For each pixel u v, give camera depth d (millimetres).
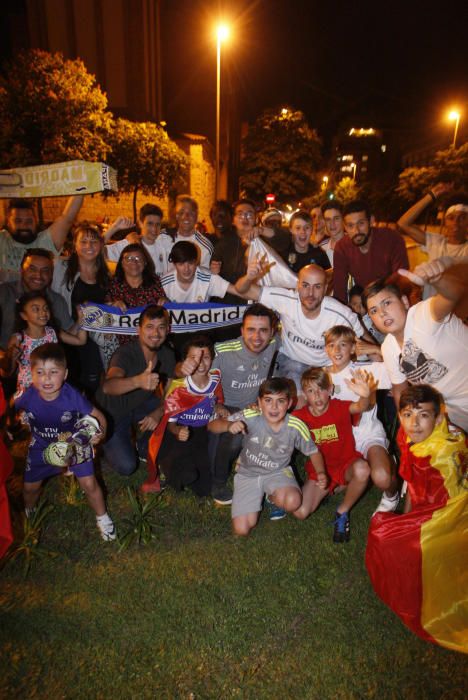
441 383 3576
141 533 3680
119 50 29859
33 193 4949
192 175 32281
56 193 4914
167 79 41812
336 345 4055
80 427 3453
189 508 4105
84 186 4840
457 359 3459
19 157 15680
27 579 3340
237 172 57750
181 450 4195
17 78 15992
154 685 2664
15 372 4504
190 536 3785
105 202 27984
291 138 40875
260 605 3168
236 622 3039
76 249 4828
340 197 46844
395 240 5266
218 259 6434
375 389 3965
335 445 3945
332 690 2664
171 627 2996
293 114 40969
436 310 3301
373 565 3209
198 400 4094
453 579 2979
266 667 2773
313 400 3828
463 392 3572
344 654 2861
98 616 3061
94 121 17000
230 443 4004
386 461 3771
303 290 4277
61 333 4660
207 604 3158
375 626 3053
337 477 3969
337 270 5555
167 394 4086
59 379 3344
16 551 3482
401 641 2959
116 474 4535
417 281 3025
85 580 3332
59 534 3746
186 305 5211
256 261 4859
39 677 2703
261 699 2613
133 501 3758
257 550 3643
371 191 49188
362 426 3998
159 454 4246
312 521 3979
